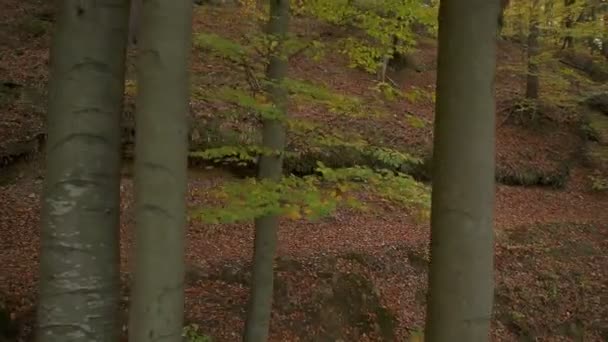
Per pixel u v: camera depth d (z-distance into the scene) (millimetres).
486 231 2088
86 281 2365
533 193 13516
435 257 2145
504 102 16656
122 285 6508
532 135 15531
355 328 7648
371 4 5457
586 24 13570
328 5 5500
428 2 6504
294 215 4246
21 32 12359
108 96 2432
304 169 10352
